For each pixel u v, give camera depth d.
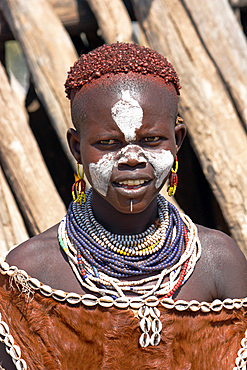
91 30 13.84
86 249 5.30
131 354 5.11
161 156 5.00
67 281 5.25
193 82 11.80
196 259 5.36
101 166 4.98
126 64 4.93
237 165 11.34
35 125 14.44
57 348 5.16
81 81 5.00
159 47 12.20
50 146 14.58
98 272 5.22
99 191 5.10
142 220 5.36
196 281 5.37
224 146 11.47
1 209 11.28
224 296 5.47
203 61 12.05
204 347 5.25
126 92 4.86
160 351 5.11
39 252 5.39
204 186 14.48
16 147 11.82
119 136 4.89
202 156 11.50
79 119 5.05
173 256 5.36
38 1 12.84
